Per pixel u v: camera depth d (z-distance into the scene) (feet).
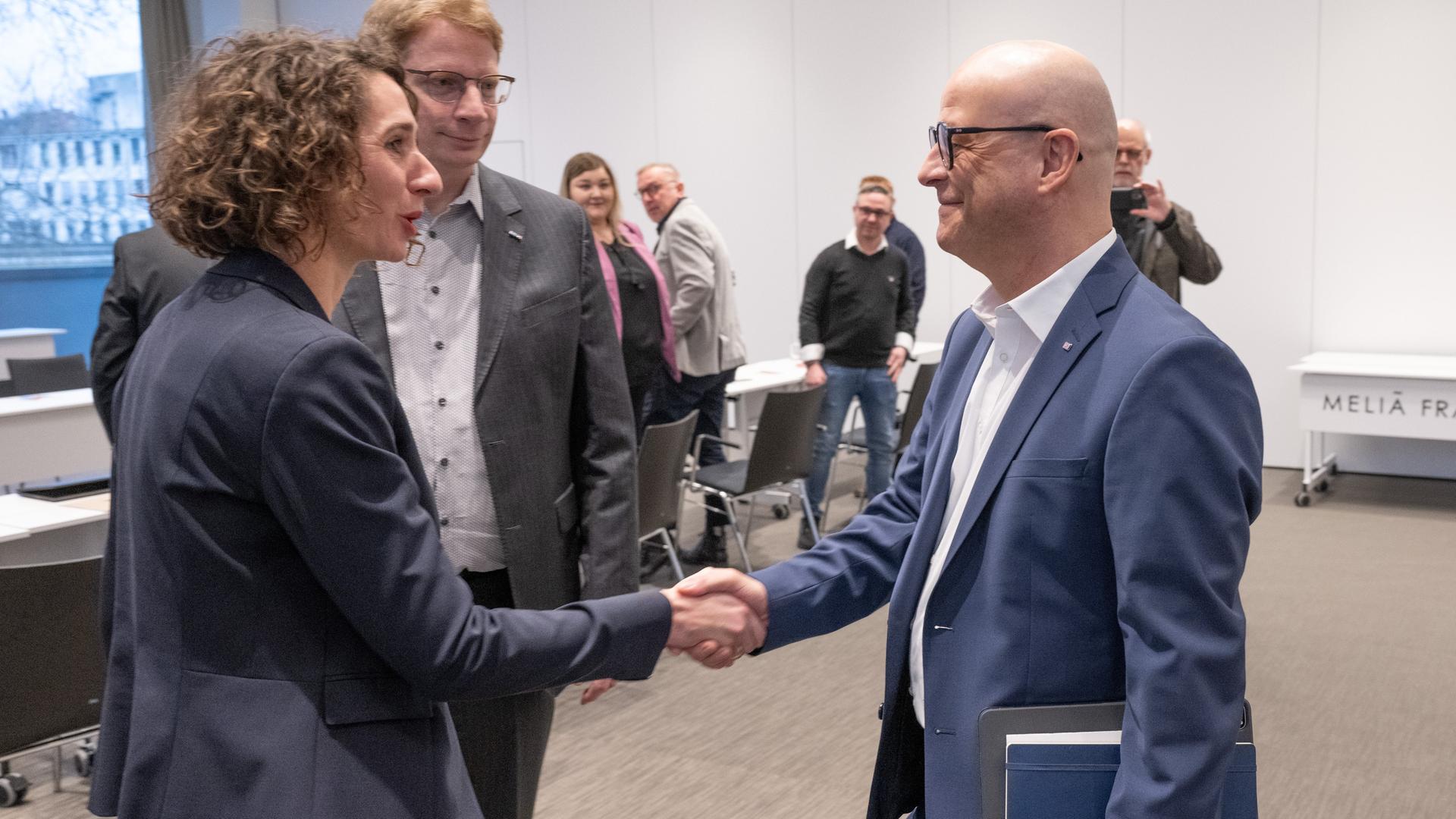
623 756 11.05
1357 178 21.88
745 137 28.53
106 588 4.00
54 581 9.00
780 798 10.09
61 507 12.20
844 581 5.01
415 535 3.54
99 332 9.46
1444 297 21.42
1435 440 21.89
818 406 16.52
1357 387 19.57
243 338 3.42
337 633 3.55
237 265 3.62
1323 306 22.49
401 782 3.57
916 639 4.57
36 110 31.53
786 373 20.35
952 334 4.98
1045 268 4.21
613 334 6.26
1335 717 11.47
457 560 5.74
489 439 5.67
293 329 3.45
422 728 3.70
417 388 5.68
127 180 32.78
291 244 3.61
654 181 17.78
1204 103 23.09
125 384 3.78
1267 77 22.44
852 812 9.78
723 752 11.09
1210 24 22.85
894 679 4.61
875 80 26.78
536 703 5.99
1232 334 23.41
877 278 18.62
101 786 3.75
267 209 3.49
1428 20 20.92
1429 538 17.88
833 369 18.85
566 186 15.97
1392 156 21.52
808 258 28.19
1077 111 4.09
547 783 10.47
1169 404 3.79
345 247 3.79
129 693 3.73
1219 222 23.24
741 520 20.08
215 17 32.60
